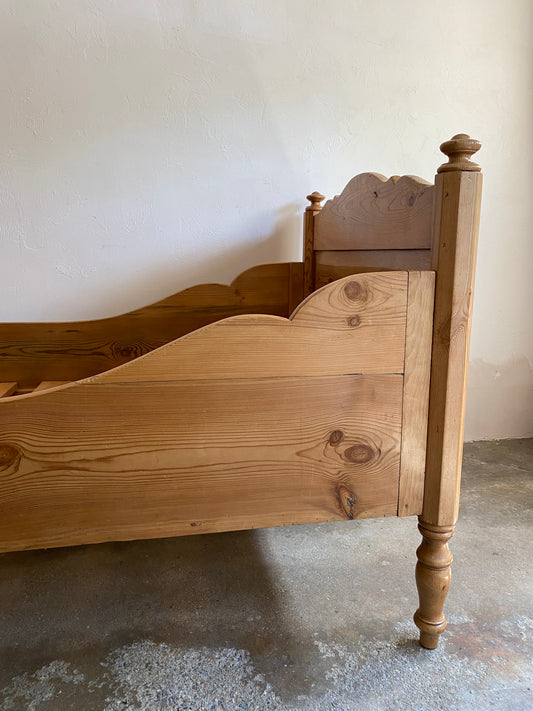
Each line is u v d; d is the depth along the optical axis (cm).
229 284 181
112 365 161
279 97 175
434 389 91
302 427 88
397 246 105
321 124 180
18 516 80
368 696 88
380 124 185
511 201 200
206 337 81
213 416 84
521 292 207
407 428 92
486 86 191
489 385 212
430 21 182
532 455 199
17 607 113
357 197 127
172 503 85
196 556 134
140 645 101
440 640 101
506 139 196
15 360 155
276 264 168
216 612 111
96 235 168
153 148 167
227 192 176
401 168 189
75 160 162
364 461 92
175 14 162
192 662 96
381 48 180
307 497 90
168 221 173
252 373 84
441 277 87
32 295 167
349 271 135
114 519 84
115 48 159
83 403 79
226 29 167
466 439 215
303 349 85
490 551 132
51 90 157
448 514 95
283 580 122
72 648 100
